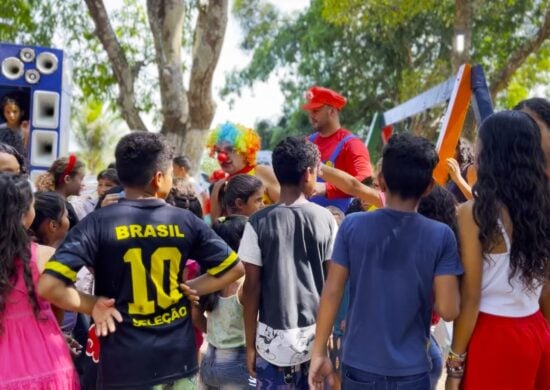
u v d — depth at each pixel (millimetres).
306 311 3311
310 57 22891
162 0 9805
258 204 4000
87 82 13711
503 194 2715
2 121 8383
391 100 22125
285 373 3307
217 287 3045
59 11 13484
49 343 2867
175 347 2900
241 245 3420
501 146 2742
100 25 10781
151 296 2867
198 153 9930
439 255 2758
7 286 2768
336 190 4879
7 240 2783
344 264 2893
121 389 2822
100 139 31281
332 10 16719
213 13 9359
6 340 2766
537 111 3156
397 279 2756
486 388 2748
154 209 2965
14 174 2957
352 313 2846
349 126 23125
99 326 2773
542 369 2811
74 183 5973
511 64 15664
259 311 3406
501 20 18594
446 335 3865
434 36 20922
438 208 3344
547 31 15172
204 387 3857
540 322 2820
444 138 5195
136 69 11375
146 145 2988
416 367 2742
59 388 2838
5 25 13336
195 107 9742
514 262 2709
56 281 2719
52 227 3576
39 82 7973
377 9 16547
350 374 2814
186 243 2973
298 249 3348
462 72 5199
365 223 2859
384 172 2857
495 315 2760
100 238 2850
